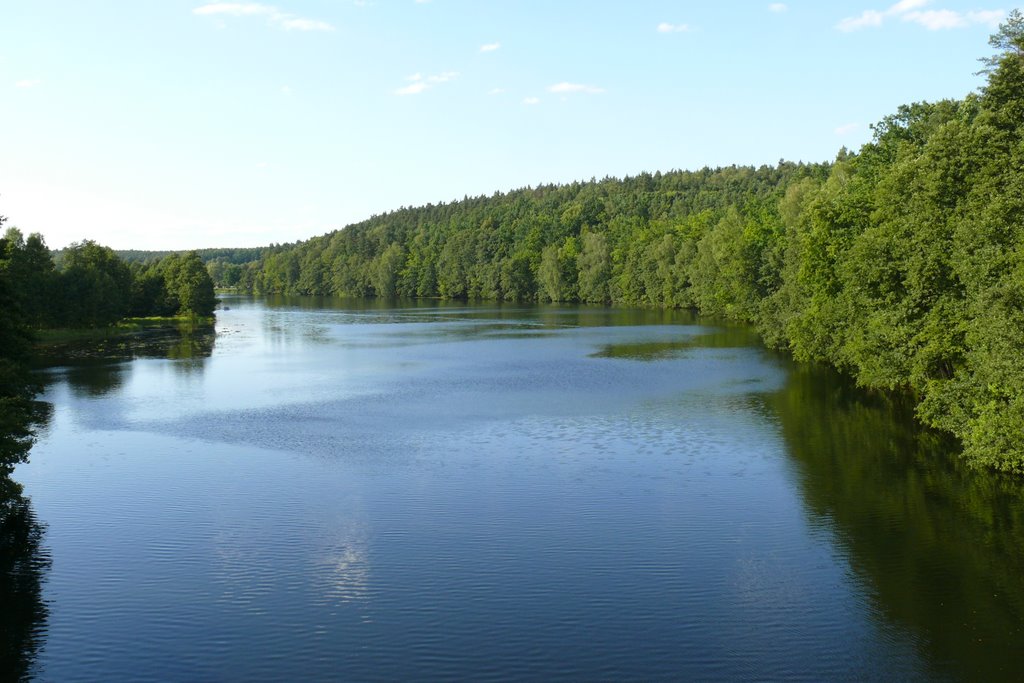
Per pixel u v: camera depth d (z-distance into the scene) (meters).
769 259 95.00
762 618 22.72
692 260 144.50
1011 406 32.62
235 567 26.50
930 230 43.50
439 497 33.56
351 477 36.56
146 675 20.20
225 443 43.22
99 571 26.34
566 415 49.88
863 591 24.33
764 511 31.39
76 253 138.75
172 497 33.78
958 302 40.84
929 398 40.62
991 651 20.86
